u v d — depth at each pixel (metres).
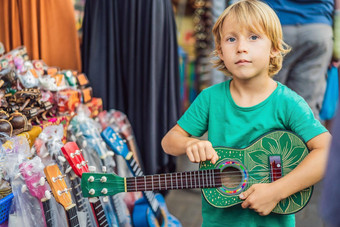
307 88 2.89
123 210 2.14
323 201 0.78
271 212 1.49
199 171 1.48
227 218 1.54
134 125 2.70
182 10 4.07
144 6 2.59
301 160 1.45
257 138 1.48
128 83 2.68
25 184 1.59
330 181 0.76
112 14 2.61
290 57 2.81
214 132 1.58
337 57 2.94
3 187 1.63
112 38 2.63
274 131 1.47
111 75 2.66
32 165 1.62
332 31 2.83
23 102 2.03
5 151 1.64
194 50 4.15
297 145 1.45
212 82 4.07
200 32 4.09
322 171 1.38
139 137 2.70
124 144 2.11
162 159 2.74
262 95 1.51
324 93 2.98
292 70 2.87
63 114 2.26
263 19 1.43
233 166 1.49
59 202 1.53
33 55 2.59
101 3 2.61
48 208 1.57
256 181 1.48
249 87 1.50
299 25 2.73
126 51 2.66
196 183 1.48
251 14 1.43
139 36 2.62
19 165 1.62
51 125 2.06
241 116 1.52
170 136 1.61
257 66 1.45
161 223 2.22
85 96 2.44
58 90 2.29
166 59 2.68
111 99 2.69
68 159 1.60
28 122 1.94
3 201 1.54
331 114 3.09
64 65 2.67
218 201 1.49
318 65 2.82
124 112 2.74
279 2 2.71
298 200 1.44
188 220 2.87
